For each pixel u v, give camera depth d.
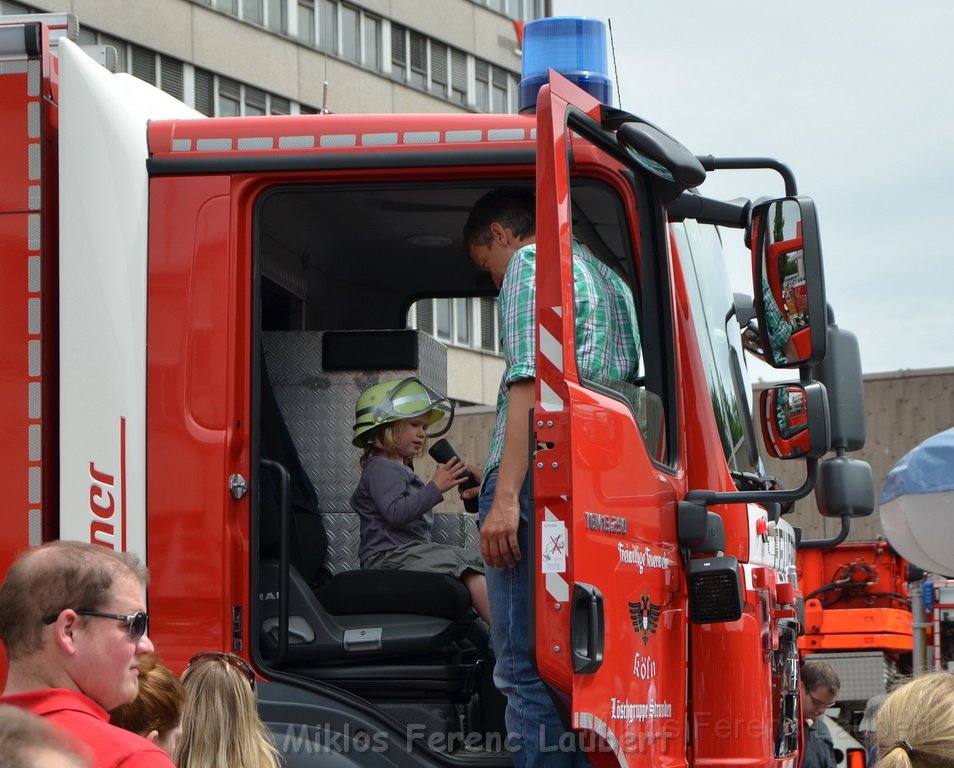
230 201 5.20
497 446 4.98
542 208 4.46
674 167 4.75
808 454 4.79
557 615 4.28
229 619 5.03
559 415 4.35
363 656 5.48
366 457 6.24
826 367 5.81
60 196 4.95
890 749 3.05
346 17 40.44
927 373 19.22
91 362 4.91
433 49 43.12
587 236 5.37
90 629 3.44
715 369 5.62
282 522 5.26
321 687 5.14
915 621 15.75
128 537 4.95
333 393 6.73
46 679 3.43
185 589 5.02
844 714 16.89
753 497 5.00
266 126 5.25
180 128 5.25
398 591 5.60
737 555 5.31
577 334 4.66
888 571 17.22
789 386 4.82
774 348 4.80
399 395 6.20
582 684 4.26
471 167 5.21
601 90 5.49
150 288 5.16
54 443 4.98
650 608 4.74
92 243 4.93
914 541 10.52
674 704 4.94
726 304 6.06
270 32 38.03
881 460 19.27
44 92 5.06
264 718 5.08
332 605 5.62
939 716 3.04
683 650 5.04
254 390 5.14
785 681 5.89
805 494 4.86
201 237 5.18
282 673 5.14
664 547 4.90
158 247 5.18
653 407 5.04
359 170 5.20
